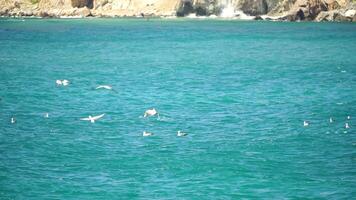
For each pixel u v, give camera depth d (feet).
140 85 245.45
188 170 137.90
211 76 270.05
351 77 263.29
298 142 158.30
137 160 144.46
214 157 146.10
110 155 148.05
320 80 255.91
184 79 261.03
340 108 197.47
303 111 193.77
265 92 228.43
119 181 131.64
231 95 222.69
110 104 206.49
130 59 332.80
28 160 143.95
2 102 206.18
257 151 151.02
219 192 126.11
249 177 133.69
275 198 123.24
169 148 153.38
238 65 306.96
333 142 158.30
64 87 237.86
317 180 132.05
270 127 173.68
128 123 179.11
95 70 287.48
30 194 124.47
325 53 361.10
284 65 305.73
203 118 185.68
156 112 190.08
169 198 123.24
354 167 139.54
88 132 168.66
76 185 129.18
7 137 162.30
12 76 262.88
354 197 123.34
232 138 162.40
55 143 157.38
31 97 215.92
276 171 137.18
